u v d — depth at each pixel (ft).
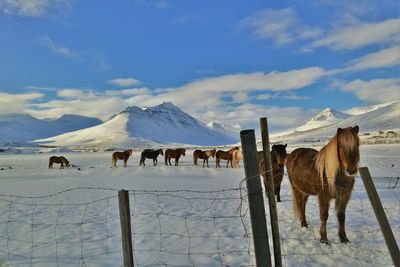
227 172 65.82
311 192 19.43
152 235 20.66
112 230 22.33
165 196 35.35
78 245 19.29
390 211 23.95
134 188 44.37
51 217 26.76
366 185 11.87
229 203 30.60
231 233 20.48
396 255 11.48
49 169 88.02
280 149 29.58
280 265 12.19
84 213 27.81
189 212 27.04
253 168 11.50
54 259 17.07
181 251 17.54
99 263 16.29
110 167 88.53
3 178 64.75
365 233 19.27
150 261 16.26
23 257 17.54
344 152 16.29
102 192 40.93
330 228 20.63
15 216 27.48
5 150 276.41
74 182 55.06
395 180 39.04
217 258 16.38
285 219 23.31
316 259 15.80
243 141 11.56
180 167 81.10
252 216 11.50
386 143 165.48
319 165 18.24
